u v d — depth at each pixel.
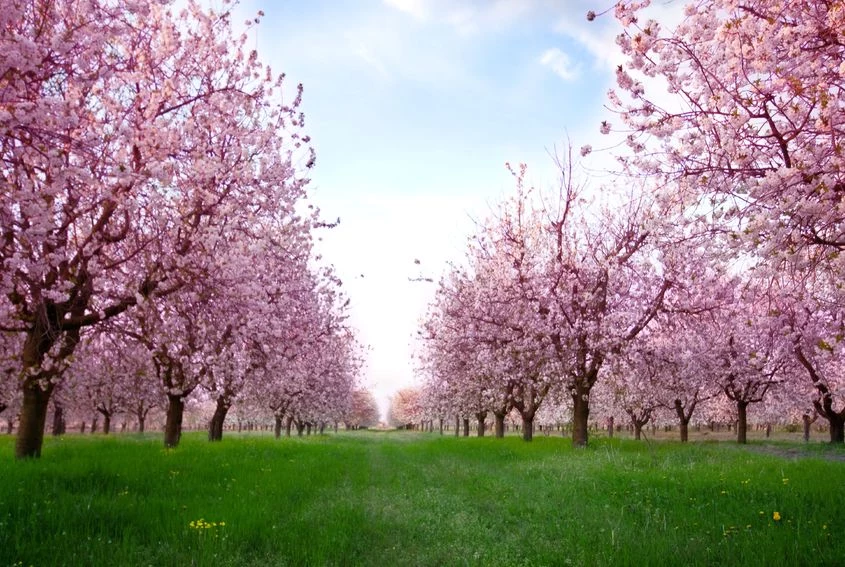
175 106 12.05
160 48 11.93
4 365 15.93
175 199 12.11
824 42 7.19
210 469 13.41
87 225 12.20
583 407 23.95
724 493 10.05
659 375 25.25
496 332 26.05
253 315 15.90
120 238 11.86
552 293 23.75
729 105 7.73
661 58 8.08
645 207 21.20
